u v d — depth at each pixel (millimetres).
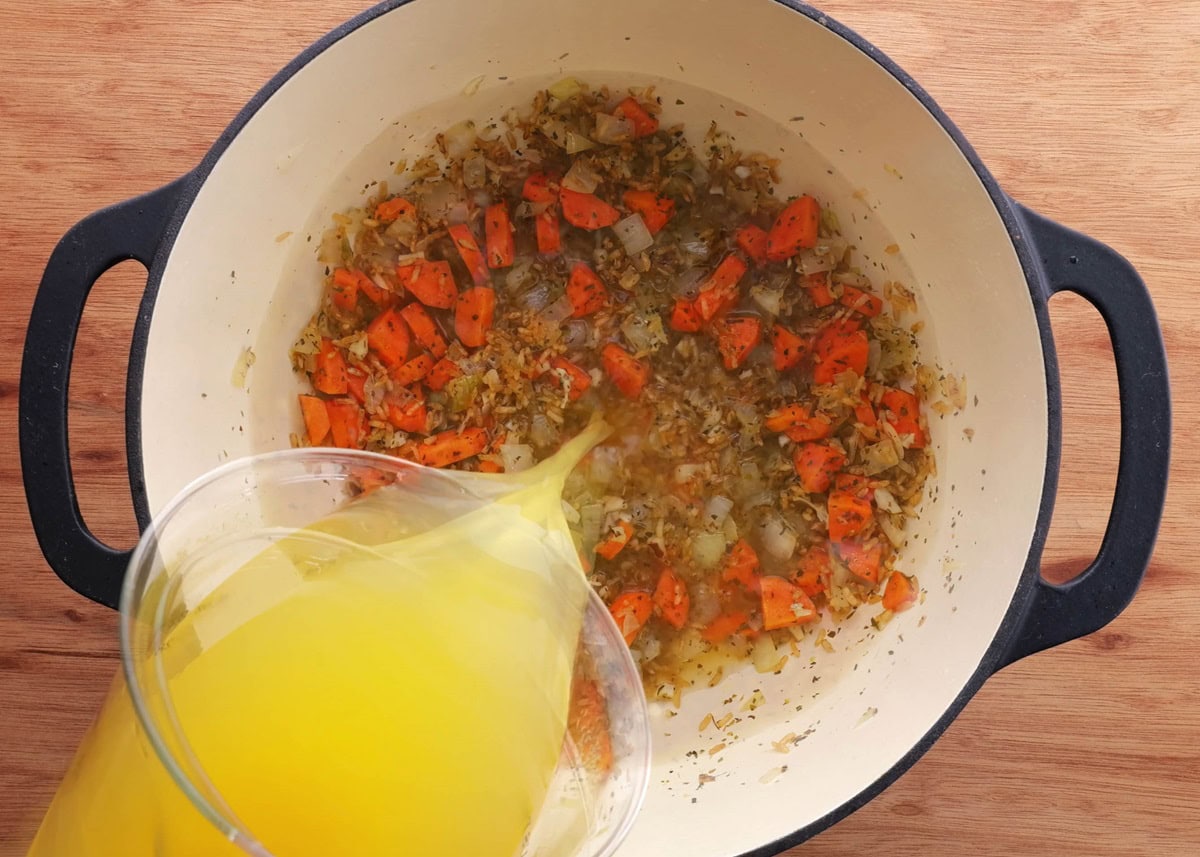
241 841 198
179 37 378
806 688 378
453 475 334
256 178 330
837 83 335
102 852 222
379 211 377
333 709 232
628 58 355
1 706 384
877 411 385
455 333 386
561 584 307
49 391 299
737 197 390
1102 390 386
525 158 384
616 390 388
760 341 388
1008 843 390
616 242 388
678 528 384
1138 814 388
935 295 360
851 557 385
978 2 381
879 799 393
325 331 380
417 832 233
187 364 329
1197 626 389
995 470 339
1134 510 305
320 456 320
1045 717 393
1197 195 381
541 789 266
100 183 380
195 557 278
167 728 217
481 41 339
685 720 382
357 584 256
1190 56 380
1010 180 383
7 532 385
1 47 379
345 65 324
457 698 248
